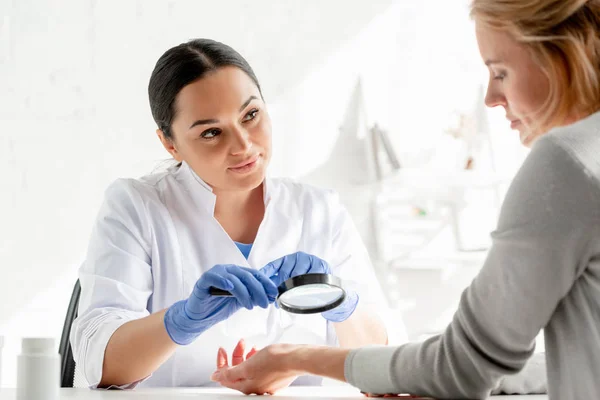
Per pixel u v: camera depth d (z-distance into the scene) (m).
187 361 1.75
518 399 1.12
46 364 0.97
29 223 2.56
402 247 3.05
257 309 1.81
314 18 2.94
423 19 3.08
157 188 1.86
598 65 0.91
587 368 0.85
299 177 2.90
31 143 2.58
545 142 0.85
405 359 0.97
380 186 2.98
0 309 2.51
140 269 1.71
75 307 1.82
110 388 1.49
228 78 1.60
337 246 1.96
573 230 0.82
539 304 0.85
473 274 3.08
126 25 2.70
